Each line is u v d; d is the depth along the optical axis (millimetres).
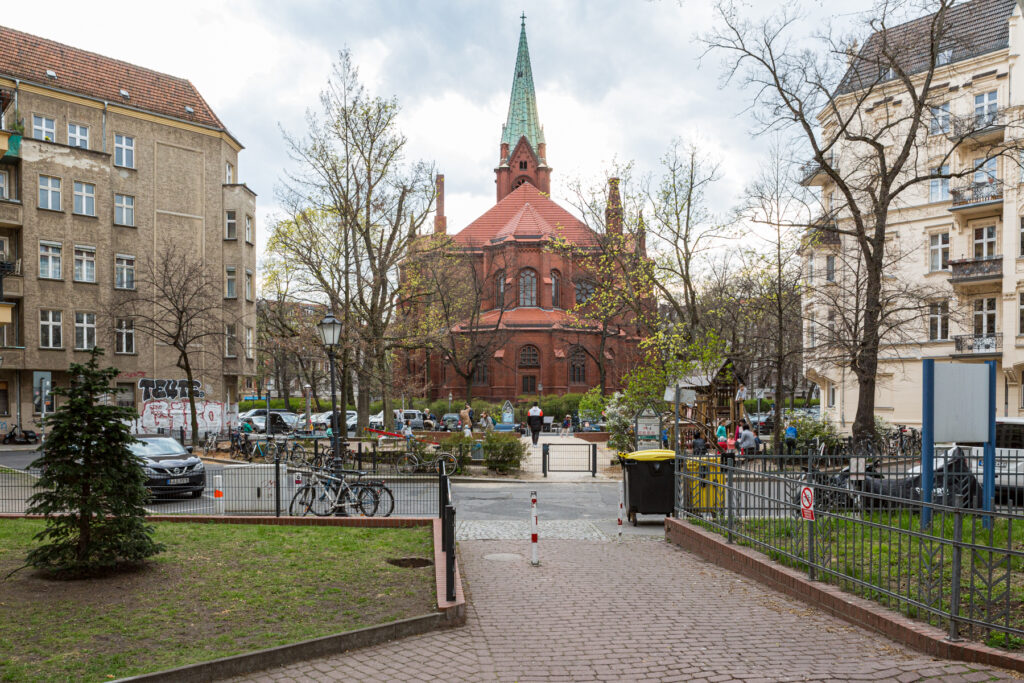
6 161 36375
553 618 7633
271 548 10781
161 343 41312
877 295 22938
